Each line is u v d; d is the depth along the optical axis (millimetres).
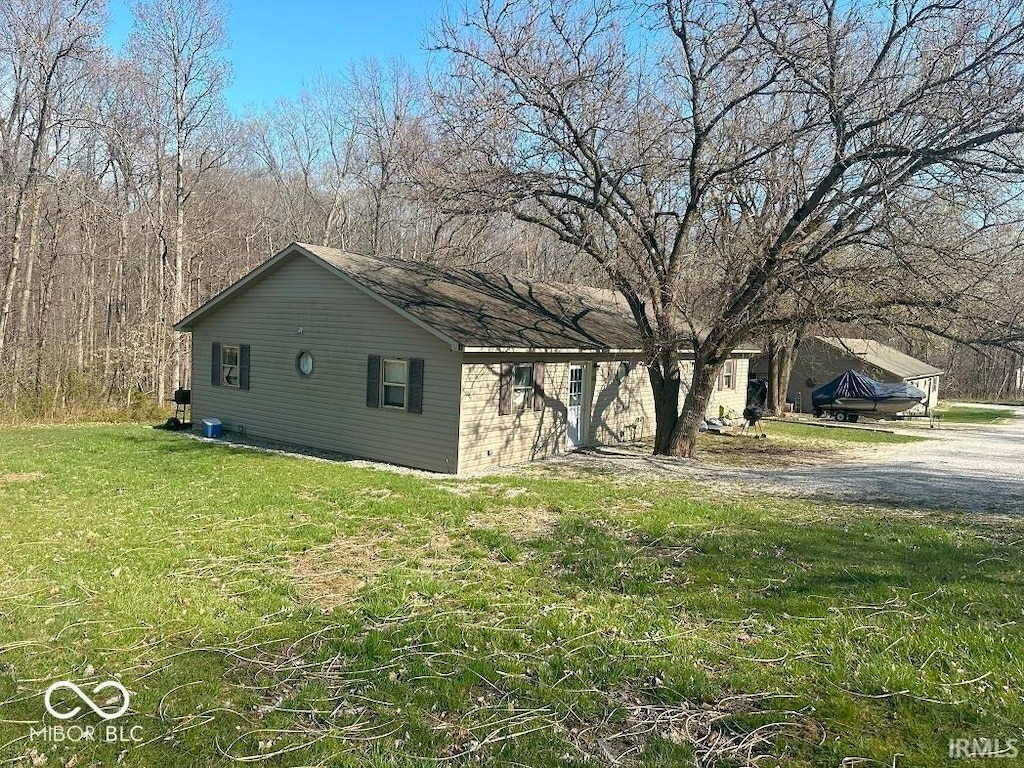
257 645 4969
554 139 12711
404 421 13625
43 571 6398
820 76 11758
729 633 5262
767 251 12789
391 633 5191
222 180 34188
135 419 20266
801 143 12703
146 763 3594
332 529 8156
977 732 3896
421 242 28031
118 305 31031
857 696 4301
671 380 15406
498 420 13734
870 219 11914
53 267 24812
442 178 13109
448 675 4562
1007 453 17531
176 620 5332
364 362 14305
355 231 35719
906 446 18797
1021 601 5945
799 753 3730
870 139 11539
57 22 20891
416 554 7293
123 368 23844
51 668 4551
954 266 11172
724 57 12570
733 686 4434
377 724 3990
